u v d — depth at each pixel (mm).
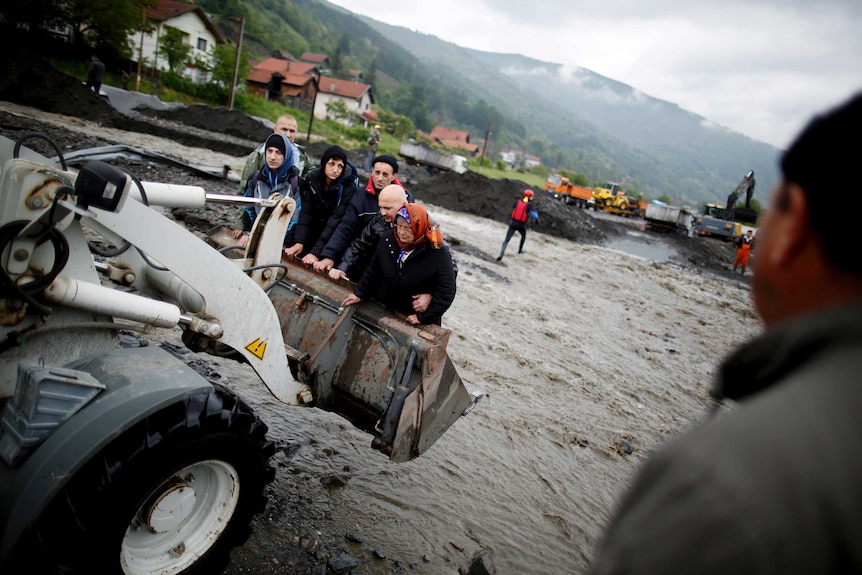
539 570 4004
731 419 712
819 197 708
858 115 700
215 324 3078
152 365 2719
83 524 2342
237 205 3582
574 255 19859
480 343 8328
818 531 590
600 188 52594
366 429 3861
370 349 3740
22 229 2336
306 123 59656
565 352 8961
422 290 4000
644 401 7777
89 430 2354
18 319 2453
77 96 22141
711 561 604
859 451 621
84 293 2600
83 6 36781
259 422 2986
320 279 4121
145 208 2762
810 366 716
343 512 3973
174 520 2729
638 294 15391
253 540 3438
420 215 3766
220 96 47531
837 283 727
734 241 37000
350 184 5199
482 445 5508
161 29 51000
